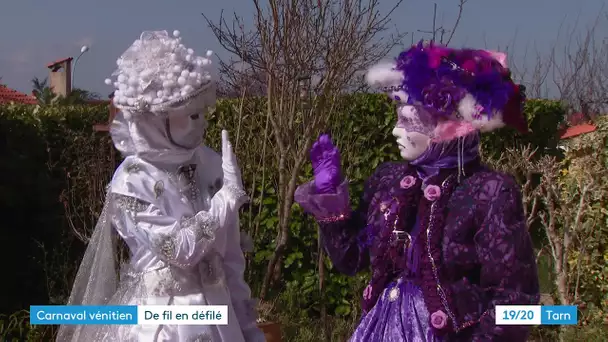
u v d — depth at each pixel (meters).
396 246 2.74
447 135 2.60
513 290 2.43
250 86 5.74
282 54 5.13
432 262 2.60
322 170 2.91
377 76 2.79
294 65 5.07
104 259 3.14
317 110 5.14
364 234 2.91
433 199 2.64
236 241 3.21
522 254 2.46
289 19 5.03
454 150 2.69
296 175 5.21
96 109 6.16
